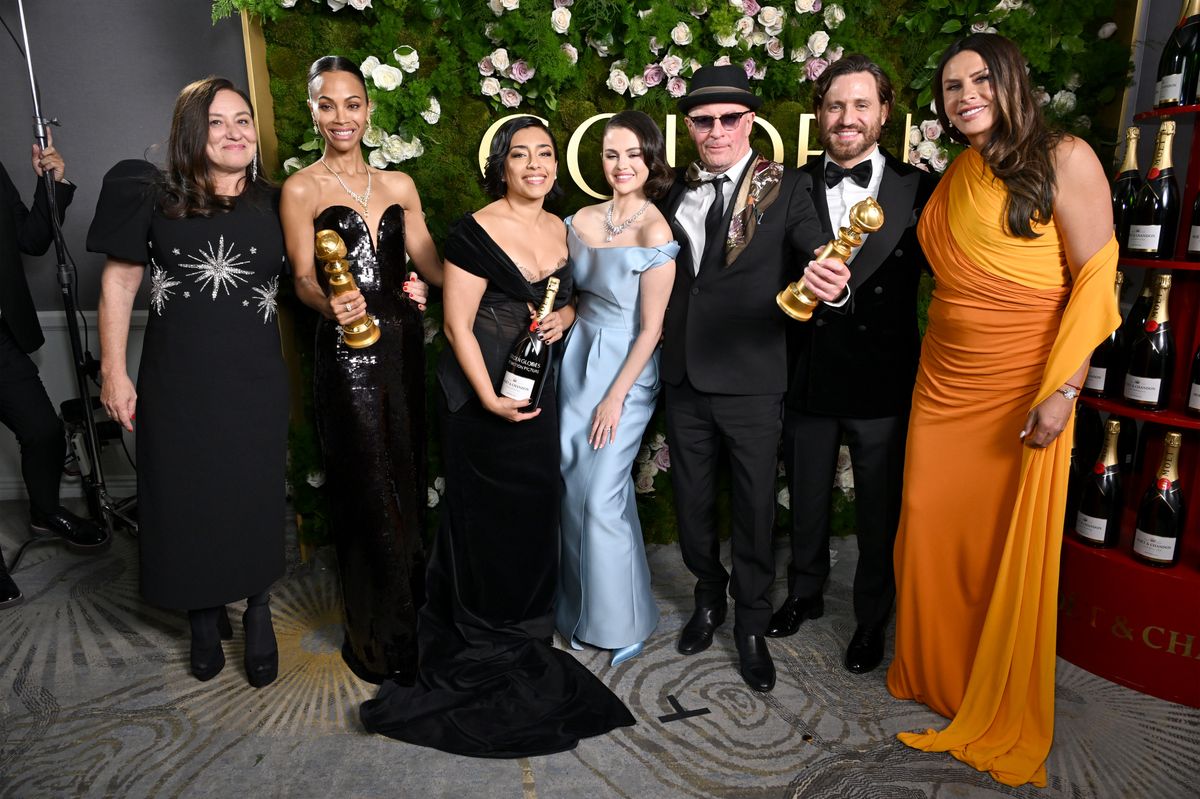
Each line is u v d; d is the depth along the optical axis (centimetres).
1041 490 190
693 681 237
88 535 322
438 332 301
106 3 327
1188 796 190
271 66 274
